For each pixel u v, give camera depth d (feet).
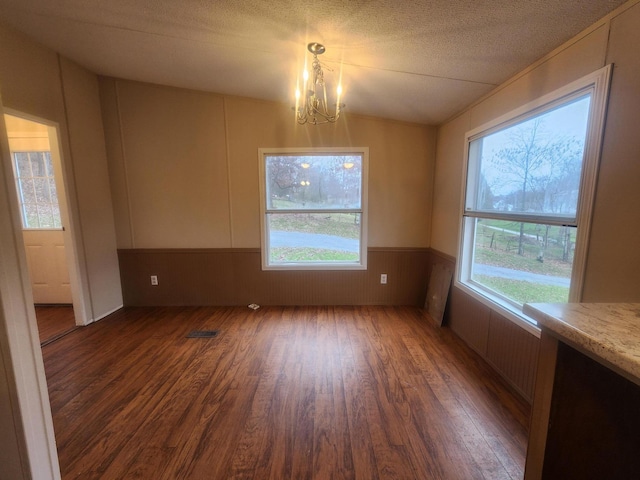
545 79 5.49
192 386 6.47
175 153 10.84
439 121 10.13
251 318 10.37
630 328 2.15
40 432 2.59
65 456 4.66
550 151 5.47
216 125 10.71
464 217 8.61
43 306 11.35
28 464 2.52
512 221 6.54
